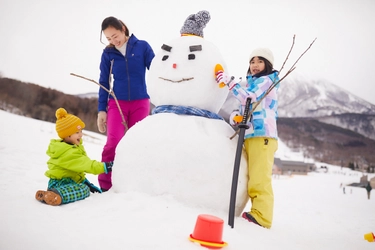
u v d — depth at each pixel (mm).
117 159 3023
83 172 3156
